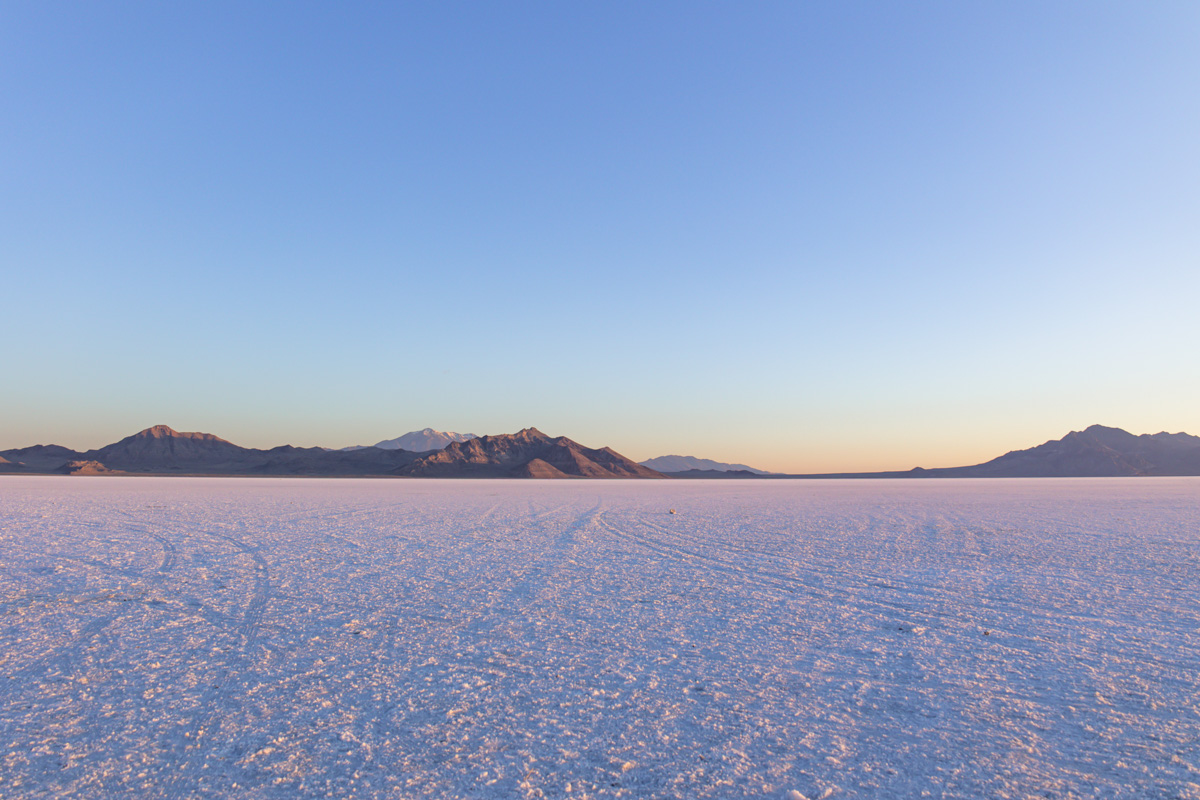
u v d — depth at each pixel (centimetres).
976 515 3947
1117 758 662
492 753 670
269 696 831
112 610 1309
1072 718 766
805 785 606
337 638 1107
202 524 3128
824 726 745
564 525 3259
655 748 685
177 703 805
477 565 1916
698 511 4369
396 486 11069
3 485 9144
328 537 2616
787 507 4856
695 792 592
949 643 1085
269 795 584
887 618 1263
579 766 642
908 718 768
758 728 738
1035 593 1511
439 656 1005
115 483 11012
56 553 2105
